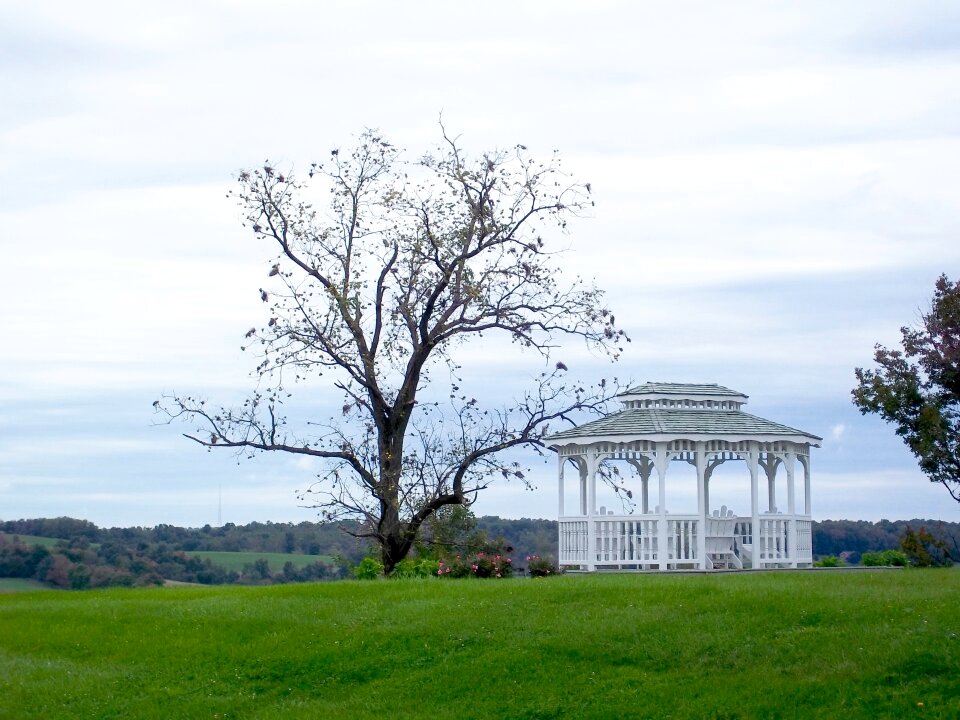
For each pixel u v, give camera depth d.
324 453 33.72
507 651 19.62
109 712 19.03
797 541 33.81
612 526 33.53
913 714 15.72
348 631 21.42
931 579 23.42
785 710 16.41
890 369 33.28
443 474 33.44
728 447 33.28
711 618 20.14
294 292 33.75
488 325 34.00
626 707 17.25
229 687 19.69
